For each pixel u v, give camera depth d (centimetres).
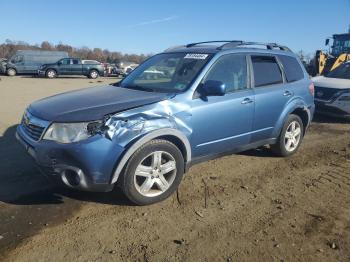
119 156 414
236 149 560
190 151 484
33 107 475
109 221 414
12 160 593
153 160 444
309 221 427
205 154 516
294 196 494
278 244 378
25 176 527
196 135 487
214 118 502
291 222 423
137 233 392
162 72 539
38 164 422
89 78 3128
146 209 444
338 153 696
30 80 2591
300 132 665
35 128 435
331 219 432
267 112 582
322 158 661
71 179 418
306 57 1986
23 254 351
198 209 448
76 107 436
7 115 973
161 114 448
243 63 559
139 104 443
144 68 580
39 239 375
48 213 427
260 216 436
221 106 509
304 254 363
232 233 397
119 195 475
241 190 508
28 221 409
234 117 530
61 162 409
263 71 589
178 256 355
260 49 601
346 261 354
